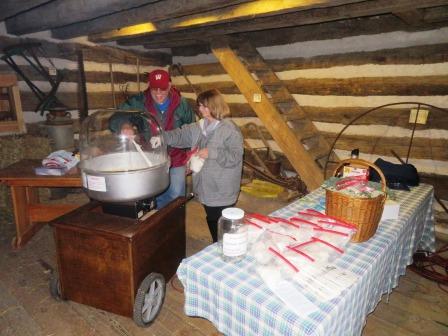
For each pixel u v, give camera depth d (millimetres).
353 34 3418
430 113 3086
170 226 2098
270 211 3785
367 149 3598
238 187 2234
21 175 2525
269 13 2539
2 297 2139
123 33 3707
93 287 1859
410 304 2197
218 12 2807
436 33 2920
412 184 2305
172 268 2209
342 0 2123
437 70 2975
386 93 3320
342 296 1045
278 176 4473
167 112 2512
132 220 1842
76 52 4102
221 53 3756
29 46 3619
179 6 2512
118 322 1946
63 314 1997
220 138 2074
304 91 3957
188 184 4156
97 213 1930
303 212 1536
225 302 1096
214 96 2076
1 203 3209
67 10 2816
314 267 1143
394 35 3158
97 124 2422
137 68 4777
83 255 1810
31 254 2684
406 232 1751
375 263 1277
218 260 1240
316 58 3752
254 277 1136
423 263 2590
